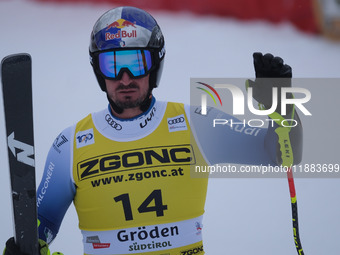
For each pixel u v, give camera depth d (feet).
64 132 33.60
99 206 31.81
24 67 30.01
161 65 32.65
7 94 29.91
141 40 31.45
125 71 31.12
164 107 33.37
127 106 31.76
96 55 31.83
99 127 33.01
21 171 30.17
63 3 113.50
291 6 111.75
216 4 114.11
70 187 32.89
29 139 30.27
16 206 30.19
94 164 32.22
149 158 32.01
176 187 31.73
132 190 31.53
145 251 31.53
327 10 109.40
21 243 30.40
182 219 31.81
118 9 32.58
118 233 31.60
